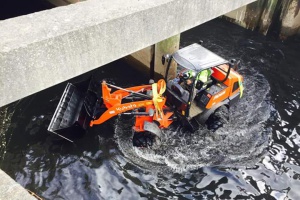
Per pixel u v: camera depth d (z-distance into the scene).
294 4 9.75
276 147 6.58
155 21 5.68
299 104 7.81
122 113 6.59
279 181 5.89
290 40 10.59
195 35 10.90
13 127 6.82
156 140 6.30
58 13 4.96
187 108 6.14
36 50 4.30
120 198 5.53
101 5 5.28
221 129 6.94
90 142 6.54
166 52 7.84
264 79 8.66
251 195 5.64
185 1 5.97
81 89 7.06
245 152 6.44
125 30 5.27
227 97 6.71
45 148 6.37
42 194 5.50
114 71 8.93
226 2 6.98
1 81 4.16
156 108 6.18
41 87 4.69
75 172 5.93
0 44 4.11
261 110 7.54
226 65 6.86
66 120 6.27
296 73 8.99
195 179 5.90
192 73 5.86
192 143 6.61
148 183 5.80
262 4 10.38
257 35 10.96
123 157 6.27
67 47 4.64
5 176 3.37
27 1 12.93
